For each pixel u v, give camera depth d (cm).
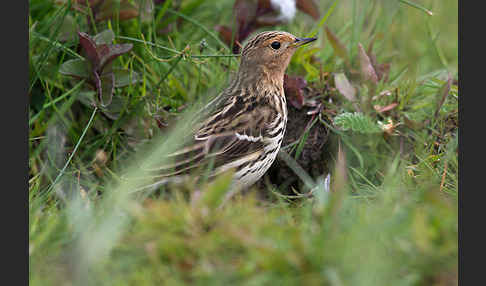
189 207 722
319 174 1117
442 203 691
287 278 618
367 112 1106
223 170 947
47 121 1102
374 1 1335
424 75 1262
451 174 977
